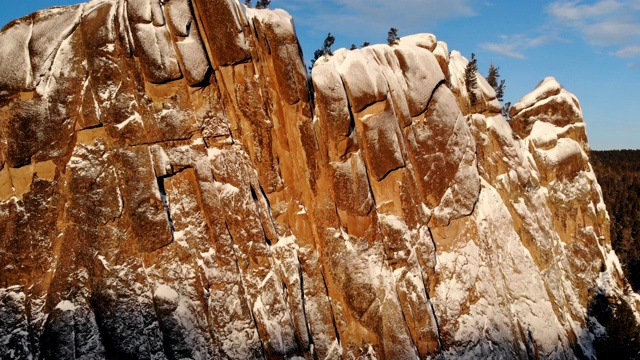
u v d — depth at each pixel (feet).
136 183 118.52
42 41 119.24
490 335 146.92
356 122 144.25
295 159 136.56
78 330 111.75
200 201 123.85
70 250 115.34
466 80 175.32
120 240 116.88
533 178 184.03
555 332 160.35
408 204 145.89
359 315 132.67
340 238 135.74
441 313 143.74
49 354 109.91
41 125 116.26
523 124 194.90
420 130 156.04
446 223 153.58
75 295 113.70
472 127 173.78
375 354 131.54
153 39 121.39
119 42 121.08
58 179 117.19
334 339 130.11
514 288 158.81
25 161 115.14
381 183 145.48
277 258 129.08
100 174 118.11
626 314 171.42
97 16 121.19
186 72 123.13
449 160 156.66
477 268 153.07
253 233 125.80
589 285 181.78
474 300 149.89
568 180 189.37
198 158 124.26
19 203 115.24
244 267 124.36
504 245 162.50
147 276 116.88
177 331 114.32
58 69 118.93
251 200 127.54
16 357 108.88
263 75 134.10
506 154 176.35
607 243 193.57
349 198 136.98
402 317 134.00
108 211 116.88
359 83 142.31
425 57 158.92
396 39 163.53
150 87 122.52
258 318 121.80
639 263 256.93
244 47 128.47
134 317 113.91
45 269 114.32
